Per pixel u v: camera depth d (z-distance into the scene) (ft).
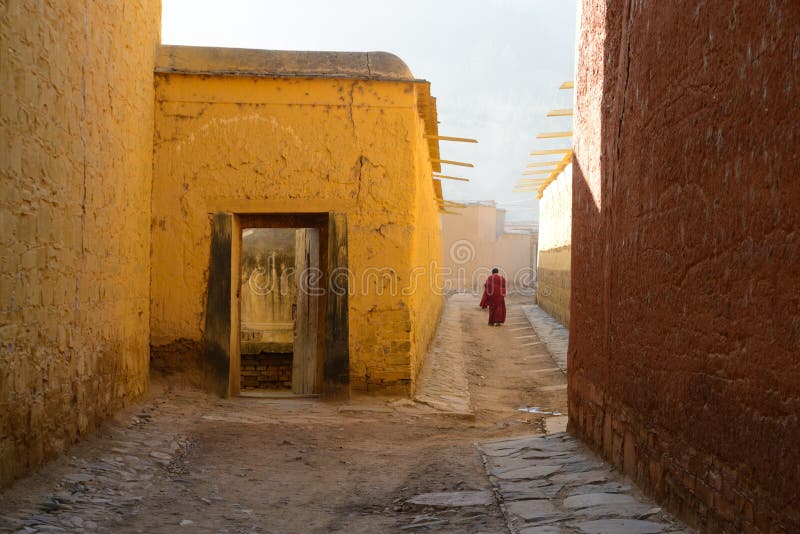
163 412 26.27
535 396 39.42
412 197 31.07
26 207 16.58
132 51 26.43
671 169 14.94
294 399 31.12
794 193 9.95
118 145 24.58
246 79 30.73
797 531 9.76
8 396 15.57
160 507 16.11
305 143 30.89
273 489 18.30
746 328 11.39
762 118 10.91
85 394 20.68
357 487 18.65
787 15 10.15
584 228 23.61
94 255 21.72
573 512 15.37
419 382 36.04
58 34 18.57
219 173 30.66
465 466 20.42
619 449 18.52
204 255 30.50
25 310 16.51
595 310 21.74
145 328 28.99
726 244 12.18
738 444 11.61
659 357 15.53
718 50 12.54
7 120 15.56
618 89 19.40
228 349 30.42
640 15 17.33
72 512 14.92
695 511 13.34
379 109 31.01
